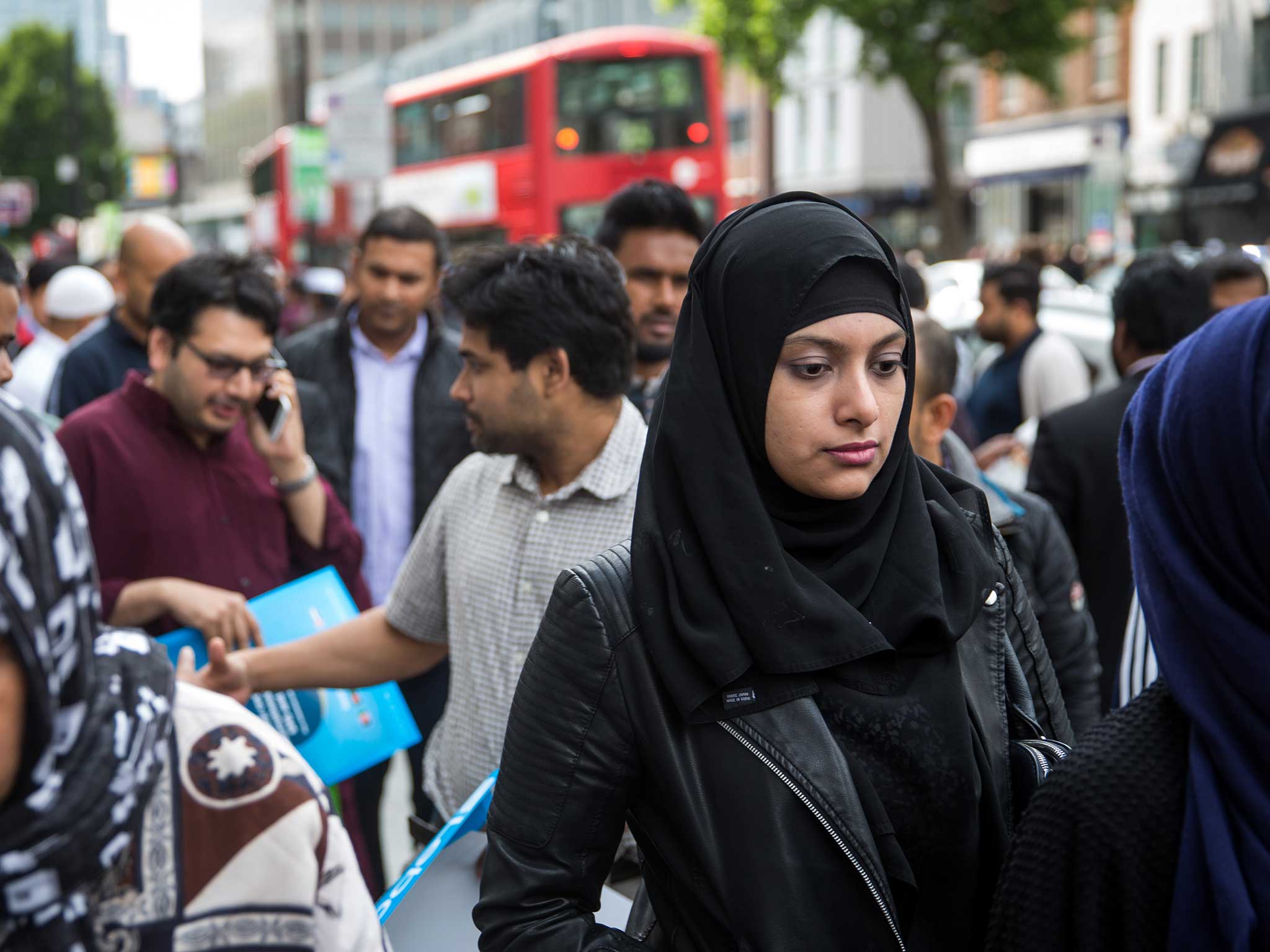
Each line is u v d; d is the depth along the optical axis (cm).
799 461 156
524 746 164
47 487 108
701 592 156
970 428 466
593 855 162
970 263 1249
